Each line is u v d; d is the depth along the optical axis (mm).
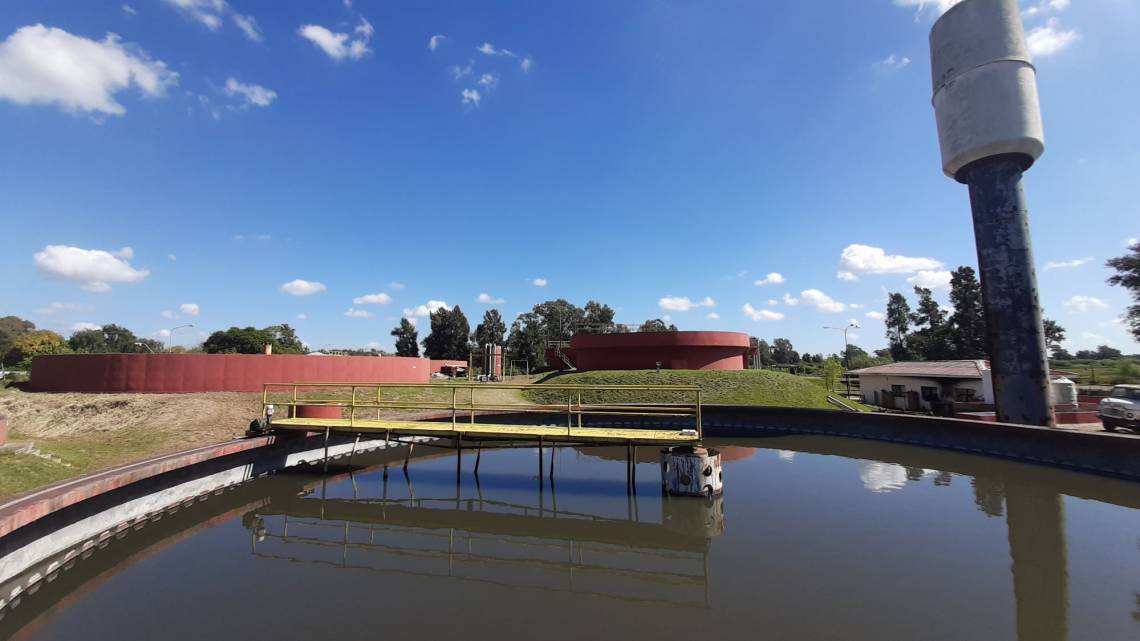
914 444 17875
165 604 6293
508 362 60938
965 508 10047
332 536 9039
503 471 14047
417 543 8641
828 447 18000
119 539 8836
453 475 13477
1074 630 5406
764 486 11992
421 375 26703
